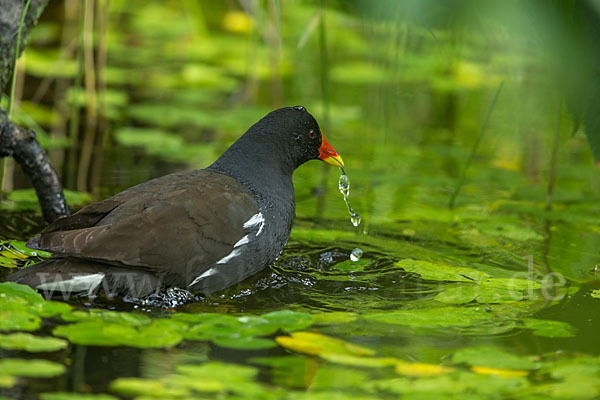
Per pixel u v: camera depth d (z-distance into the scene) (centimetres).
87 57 1554
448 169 1462
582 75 833
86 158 1355
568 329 803
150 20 2452
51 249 765
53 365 650
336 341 745
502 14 696
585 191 1364
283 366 692
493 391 666
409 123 1738
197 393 629
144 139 1483
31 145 1030
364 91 1939
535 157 1559
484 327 807
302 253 1027
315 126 1043
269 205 952
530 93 1830
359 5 845
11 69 1040
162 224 820
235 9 2573
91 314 757
